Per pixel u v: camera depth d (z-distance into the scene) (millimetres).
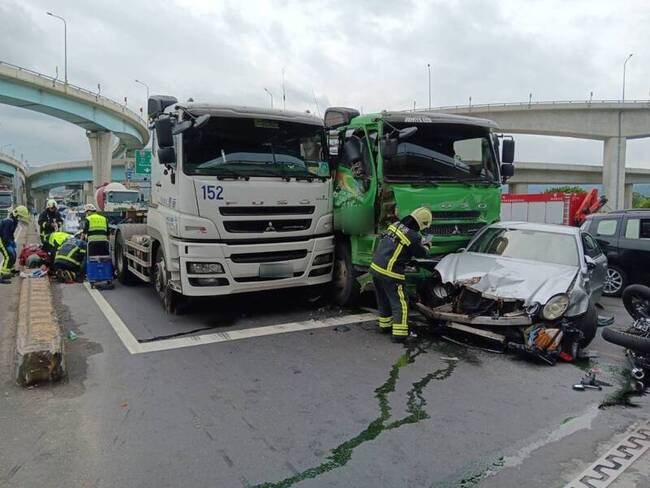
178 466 3383
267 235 6820
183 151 6387
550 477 3273
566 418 4145
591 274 6617
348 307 7965
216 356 5660
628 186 62375
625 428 3973
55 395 4551
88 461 3441
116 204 24078
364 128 7219
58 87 35156
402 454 3547
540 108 40250
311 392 4648
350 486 3158
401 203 6770
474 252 7273
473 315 5887
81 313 7656
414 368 5309
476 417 4148
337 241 8008
